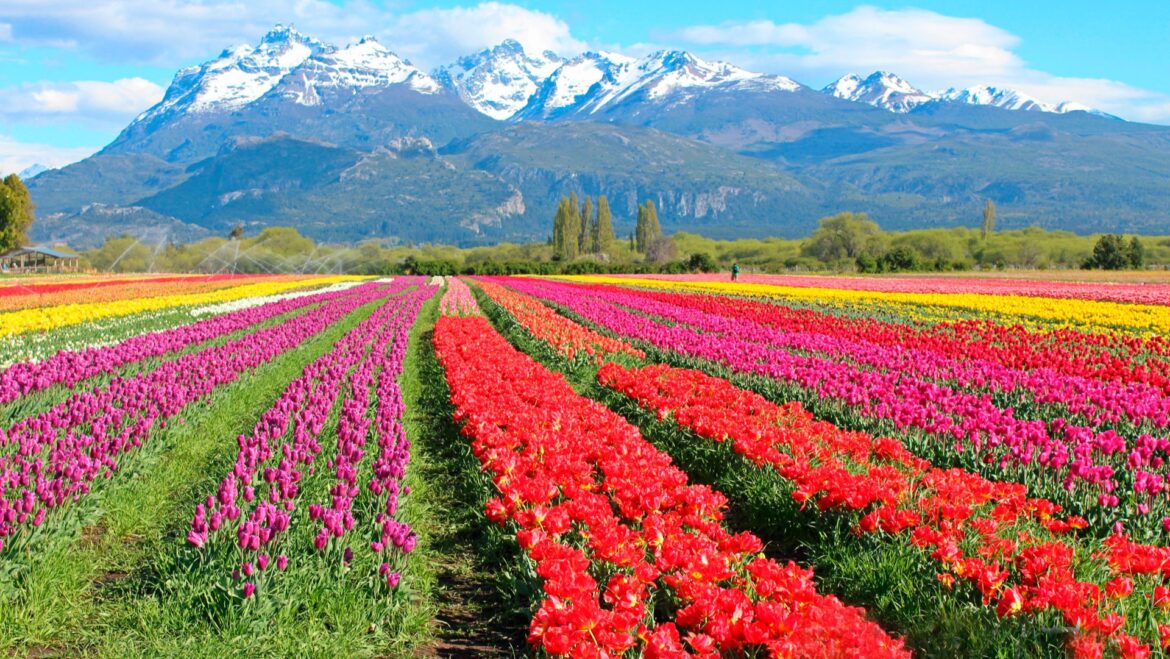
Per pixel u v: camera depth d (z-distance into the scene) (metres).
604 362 19.88
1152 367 17.70
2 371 14.74
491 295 47.62
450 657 6.88
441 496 10.88
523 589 7.32
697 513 8.02
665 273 103.38
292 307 35.34
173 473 10.90
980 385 15.68
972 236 148.88
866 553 7.86
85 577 7.80
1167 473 9.88
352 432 10.73
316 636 6.64
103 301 37.50
